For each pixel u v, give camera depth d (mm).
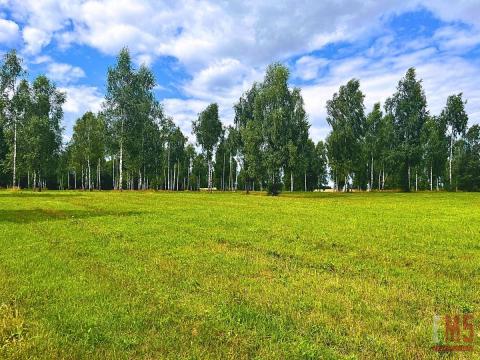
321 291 12102
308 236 22750
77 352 7941
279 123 83688
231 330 9023
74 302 10758
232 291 11984
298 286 12703
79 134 112812
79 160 115688
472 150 131875
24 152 87438
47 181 145000
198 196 67500
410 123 99125
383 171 121688
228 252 18016
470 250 19281
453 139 114312
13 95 84562
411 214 36156
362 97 102875
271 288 12312
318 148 145875
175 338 8625
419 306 10984
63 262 15594
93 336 8648
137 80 86812
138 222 28422
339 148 102375
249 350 8203
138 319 9570
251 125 88125
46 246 19031
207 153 111000
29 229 24766
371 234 23781
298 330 9188
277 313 10242
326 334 8945
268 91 85875
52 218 30797
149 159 101875
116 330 9000
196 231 24312
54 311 10086
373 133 117125
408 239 22125
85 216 32219
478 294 12141
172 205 44469
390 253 18344
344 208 43000
